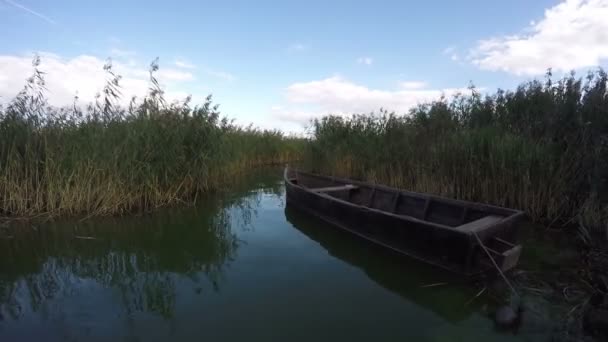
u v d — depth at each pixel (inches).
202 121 341.4
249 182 462.6
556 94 277.3
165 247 205.2
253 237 222.2
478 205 187.3
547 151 234.4
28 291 150.6
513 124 289.0
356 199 291.7
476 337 110.4
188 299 139.8
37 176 257.3
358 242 205.2
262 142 692.7
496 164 247.1
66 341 112.6
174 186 318.3
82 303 139.0
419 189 293.0
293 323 121.2
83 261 184.9
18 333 117.6
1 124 255.1
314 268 169.2
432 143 299.3
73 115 273.3
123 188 277.1
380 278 155.9
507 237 162.1
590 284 140.8
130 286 154.7
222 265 175.5
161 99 305.4
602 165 190.2
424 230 162.4
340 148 423.2
